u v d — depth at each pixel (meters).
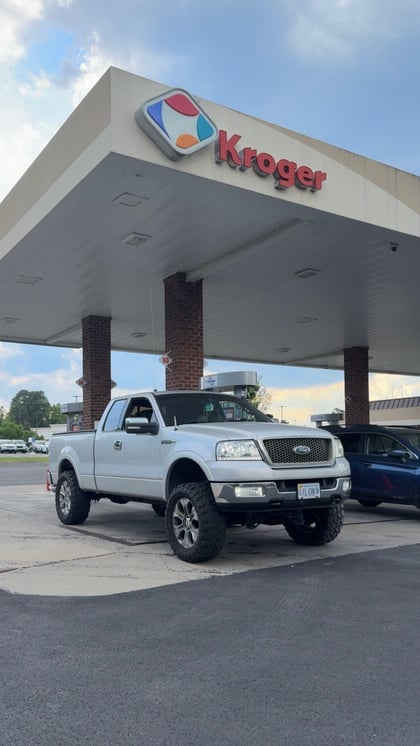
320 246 12.48
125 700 3.61
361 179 10.84
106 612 5.35
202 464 6.99
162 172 8.98
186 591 6.01
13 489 18.78
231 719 3.38
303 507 7.05
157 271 14.45
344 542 8.75
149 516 11.56
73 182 9.54
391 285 15.74
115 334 22.17
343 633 4.77
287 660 4.21
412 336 23.06
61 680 3.90
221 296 16.78
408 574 6.71
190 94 8.88
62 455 10.41
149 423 7.92
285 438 7.10
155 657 4.28
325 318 19.77
